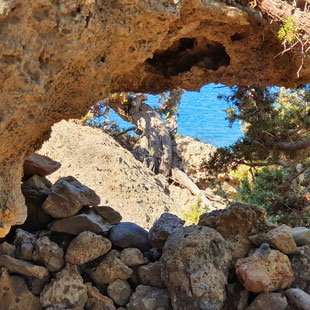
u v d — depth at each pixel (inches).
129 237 189.6
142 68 193.6
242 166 490.0
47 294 173.0
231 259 175.2
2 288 171.5
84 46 131.3
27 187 199.5
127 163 560.1
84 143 536.4
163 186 613.6
